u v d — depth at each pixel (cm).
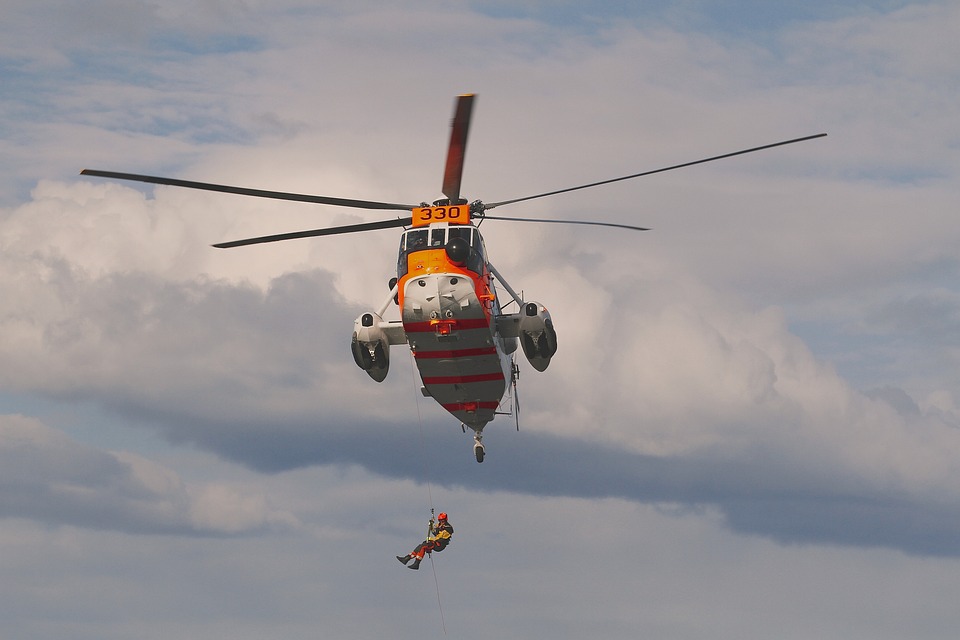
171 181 12212
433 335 12488
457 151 11844
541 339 13138
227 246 13100
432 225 12531
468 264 12394
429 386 13225
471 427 13888
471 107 11156
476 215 13025
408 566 15200
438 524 15325
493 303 12850
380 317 13375
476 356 12762
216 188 12381
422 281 12300
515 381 14250
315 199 12681
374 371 13425
